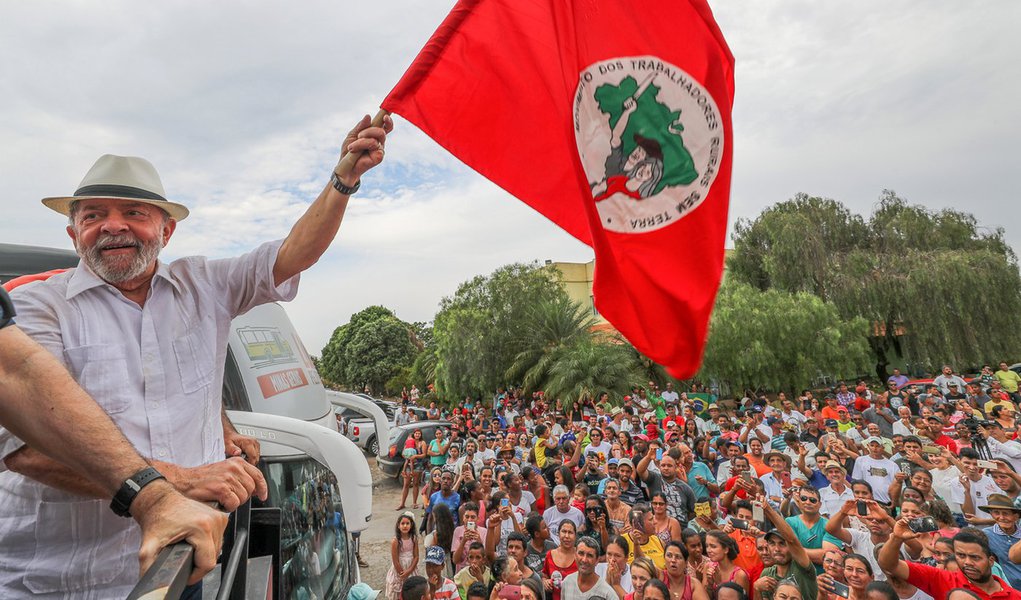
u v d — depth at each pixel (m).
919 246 25.28
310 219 1.90
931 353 23.12
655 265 2.49
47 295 1.53
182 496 0.99
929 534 4.84
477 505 7.18
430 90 2.47
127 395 1.55
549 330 23.98
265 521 2.00
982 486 6.10
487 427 16.61
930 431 8.62
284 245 1.88
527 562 5.91
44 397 0.98
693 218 2.50
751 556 5.16
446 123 2.47
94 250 1.58
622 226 2.51
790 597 4.02
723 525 5.76
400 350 47.53
